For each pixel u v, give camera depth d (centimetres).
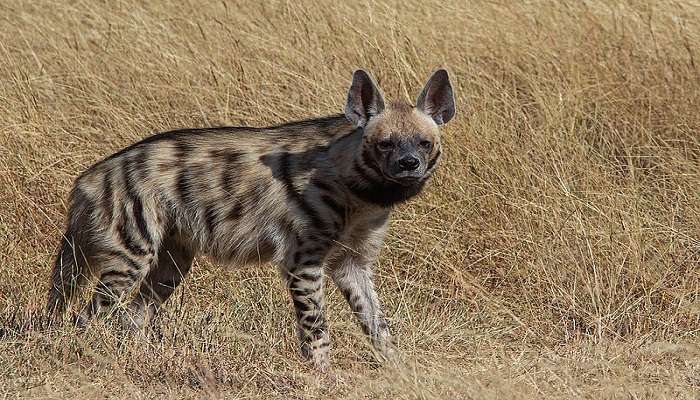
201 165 1309
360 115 1272
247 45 1864
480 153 1582
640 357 1266
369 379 1195
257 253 1315
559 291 1416
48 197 1552
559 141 1612
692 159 1642
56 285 1334
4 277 1425
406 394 1118
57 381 1153
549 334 1363
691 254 1470
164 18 1956
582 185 1563
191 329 1285
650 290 1402
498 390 1118
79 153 1620
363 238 1316
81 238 1321
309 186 1273
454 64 1802
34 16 2006
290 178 1280
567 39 1872
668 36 1877
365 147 1255
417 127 1260
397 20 1888
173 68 1795
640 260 1438
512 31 1892
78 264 1328
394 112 1267
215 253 1327
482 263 1497
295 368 1243
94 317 1259
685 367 1234
